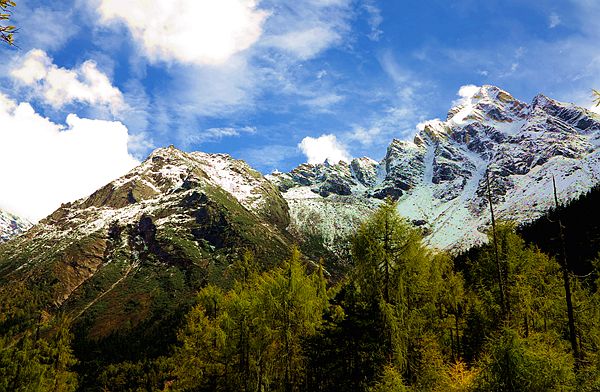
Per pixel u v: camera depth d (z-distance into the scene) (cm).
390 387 2334
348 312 2888
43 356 5356
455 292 4025
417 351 2805
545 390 1797
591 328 3231
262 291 3812
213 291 5153
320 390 3378
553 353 1892
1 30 948
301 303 3675
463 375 2294
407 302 2991
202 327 4391
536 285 3581
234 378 3931
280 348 3750
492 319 3556
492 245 3578
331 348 2980
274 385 3872
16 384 4459
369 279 2992
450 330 3997
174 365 4631
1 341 5262
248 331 3853
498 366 1875
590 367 1933
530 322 3338
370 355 2758
